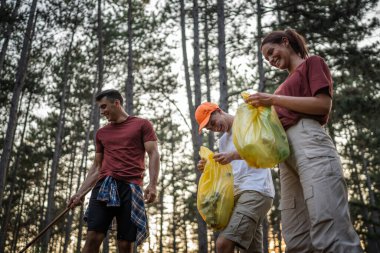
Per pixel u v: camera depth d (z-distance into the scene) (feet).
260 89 35.88
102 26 50.47
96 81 60.80
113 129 11.34
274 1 35.60
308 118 6.38
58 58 57.41
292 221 7.09
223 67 33.91
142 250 96.12
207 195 8.91
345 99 37.29
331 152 5.98
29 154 77.61
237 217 8.76
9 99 55.26
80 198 11.39
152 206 100.12
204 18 45.68
